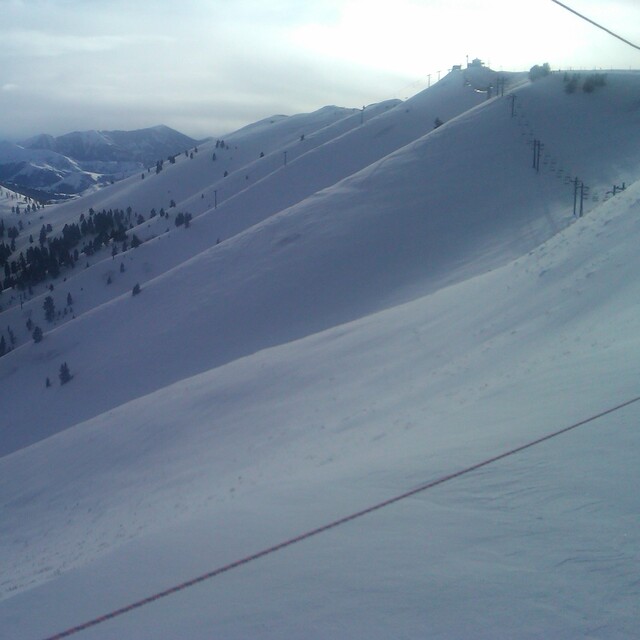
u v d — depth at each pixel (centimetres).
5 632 474
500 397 1031
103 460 2062
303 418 1675
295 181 11212
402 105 13688
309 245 5634
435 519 534
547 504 524
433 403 1266
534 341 1463
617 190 4694
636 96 7206
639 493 512
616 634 347
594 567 415
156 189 16675
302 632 393
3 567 1339
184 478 1531
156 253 9669
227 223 10319
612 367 966
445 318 2198
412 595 413
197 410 2209
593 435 678
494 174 6122
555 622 364
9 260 12800
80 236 12925
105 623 453
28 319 8219
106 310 5938
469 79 13788
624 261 1639
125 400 4322
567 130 6738
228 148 18375
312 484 763
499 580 416
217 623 421
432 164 6600
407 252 5125
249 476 1232
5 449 4406
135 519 1254
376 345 2223
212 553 555
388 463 773
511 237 4791
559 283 1822
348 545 509
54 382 5097
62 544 1329
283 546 532
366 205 6100
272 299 4994
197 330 4894
